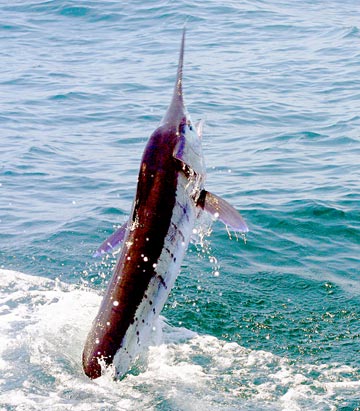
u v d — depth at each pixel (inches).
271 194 573.3
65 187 604.4
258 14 1414.9
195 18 1370.6
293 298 409.1
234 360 334.6
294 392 307.3
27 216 535.5
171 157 270.1
